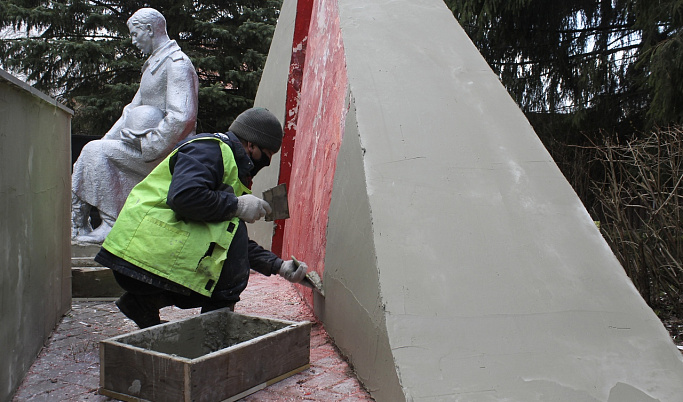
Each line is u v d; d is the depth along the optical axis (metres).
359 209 2.64
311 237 3.80
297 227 4.41
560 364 2.15
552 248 2.52
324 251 3.37
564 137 9.19
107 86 14.39
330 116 3.59
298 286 4.38
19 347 2.52
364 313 2.48
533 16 9.28
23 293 2.60
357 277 2.62
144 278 2.65
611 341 2.26
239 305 4.00
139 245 2.66
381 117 2.85
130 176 4.71
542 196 2.71
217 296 2.86
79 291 4.14
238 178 2.85
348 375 2.61
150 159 4.56
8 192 2.38
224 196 2.67
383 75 3.09
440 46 3.39
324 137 3.71
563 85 9.55
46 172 3.11
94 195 4.59
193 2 16.59
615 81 8.98
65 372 2.68
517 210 2.62
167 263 2.65
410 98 2.98
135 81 15.56
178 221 2.70
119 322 3.55
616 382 2.12
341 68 3.40
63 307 3.66
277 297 4.25
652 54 6.99
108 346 2.36
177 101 4.55
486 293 2.32
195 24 16.05
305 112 4.83
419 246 2.40
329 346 3.04
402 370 2.05
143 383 2.26
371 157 2.67
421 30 3.49
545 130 9.34
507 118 3.02
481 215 2.56
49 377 2.62
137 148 4.63
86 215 4.78
